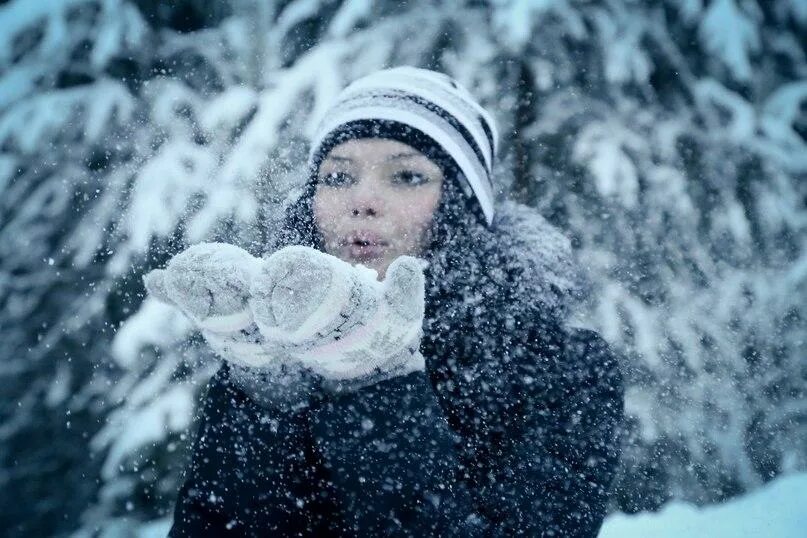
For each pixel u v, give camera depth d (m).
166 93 3.69
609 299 3.50
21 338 4.51
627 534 1.83
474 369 0.89
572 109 3.67
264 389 0.74
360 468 0.70
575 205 3.65
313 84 3.37
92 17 3.99
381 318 0.65
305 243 1.03
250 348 0.66
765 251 3.98
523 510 0.82
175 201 3.30
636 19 3.73
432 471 0.70
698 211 3.71
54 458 4.62
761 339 3.82
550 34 3.61
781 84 4.11
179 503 0.82
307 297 0.59
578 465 0.88
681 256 3.68
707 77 3.89
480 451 0.86
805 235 4.00
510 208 1.17
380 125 1.03
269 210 2.47
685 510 1.99
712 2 3.75
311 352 0.66
